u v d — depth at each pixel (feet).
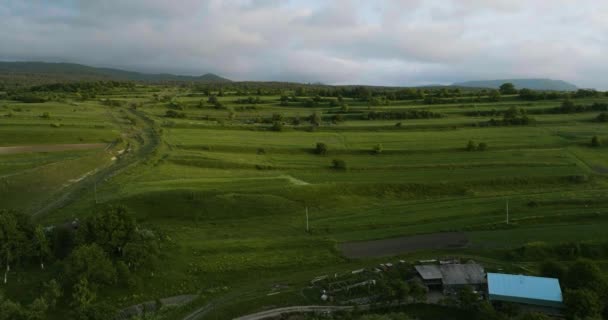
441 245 206.49
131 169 311.68
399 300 160.15
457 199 271.90
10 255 169.99
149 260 177.88
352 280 173.37
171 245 203.21
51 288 154.40
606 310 145.18
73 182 293.84
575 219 230.89
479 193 284.82
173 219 237.45
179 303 160.86
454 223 230.89
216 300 162.91
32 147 360.89
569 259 191.21
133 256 173.37
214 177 301.02
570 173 311.68
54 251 183.52
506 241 209.05
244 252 200.34
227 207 247.50
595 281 152.97
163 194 252.62
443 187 289.33
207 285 173.37
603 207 248.52
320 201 265.75
